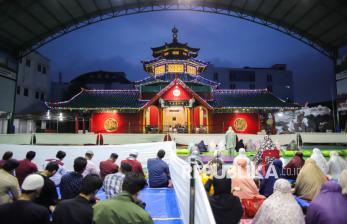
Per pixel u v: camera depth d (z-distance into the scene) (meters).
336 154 11.33
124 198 3.78
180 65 38.06
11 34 35.84
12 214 3.55
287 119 52.56
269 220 4.75
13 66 39.22
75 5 36.28
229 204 5.34
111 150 15.62
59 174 9.98
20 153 15.33
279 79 70.50
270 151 10.91
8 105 37.97
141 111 34.75
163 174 10.89
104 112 34.84
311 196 7.56
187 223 6.08
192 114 33.97
